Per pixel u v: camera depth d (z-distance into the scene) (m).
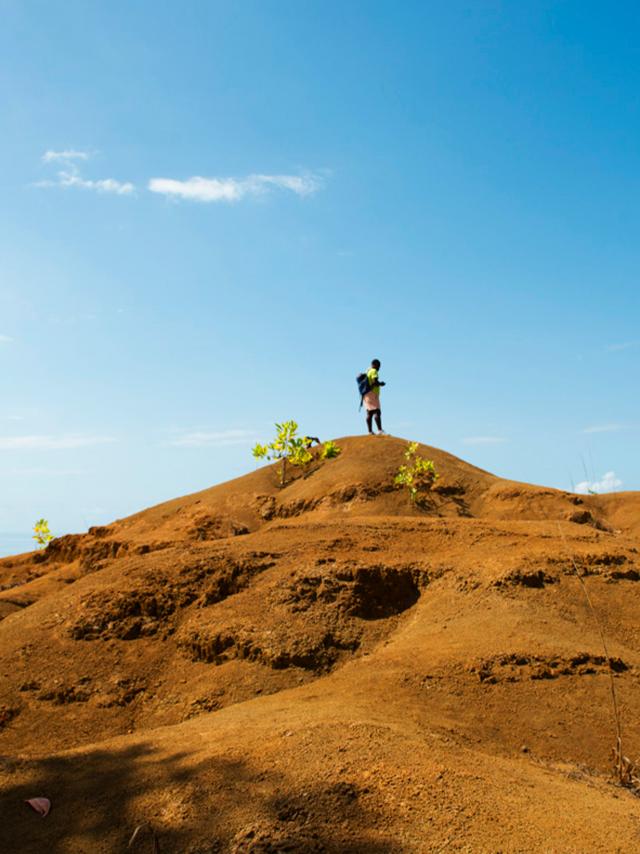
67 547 23.88
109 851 4.78
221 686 9.62
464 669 8.61
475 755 6.08
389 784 5.08
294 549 12.78
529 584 11.29
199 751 6.01
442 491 21.23
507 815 4.85
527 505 20.14
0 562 25.23
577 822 4.93
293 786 5.11
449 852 4.38
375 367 24.34
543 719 7.65
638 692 8.42
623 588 11.49
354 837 4.55
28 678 10.36
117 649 10.92
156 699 9.77
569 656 8.89
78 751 6.59
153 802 5.21
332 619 10.77
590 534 13.87
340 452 23.92
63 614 11.86
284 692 8.94
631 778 6.49
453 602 11.05
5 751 8.94
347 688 8.40
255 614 10.88
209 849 4.57
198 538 19.56
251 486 23.11
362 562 11.90
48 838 5.05
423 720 7.14
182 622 11.27
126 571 12.77
